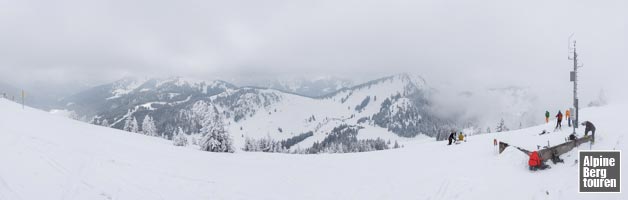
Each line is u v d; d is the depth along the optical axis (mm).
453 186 16203
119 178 17000
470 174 17578
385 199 15711
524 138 23938
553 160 16766
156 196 15203
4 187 13805
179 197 15438
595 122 24203
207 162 24016
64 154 19547
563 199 12984
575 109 21438
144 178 17625
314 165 23891
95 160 19500
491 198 14141
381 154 27312
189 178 18656
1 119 25625
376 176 19891
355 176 20156
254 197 16250
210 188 17203
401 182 18078
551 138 21531
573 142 18047
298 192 17203
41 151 19281
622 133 19031
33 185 14398
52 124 28953
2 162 16438
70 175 16234
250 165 23781
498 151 21297
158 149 27969
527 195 13844
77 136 25875
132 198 14539
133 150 25000
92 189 14906
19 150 18719
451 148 26359
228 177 19641
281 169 22438
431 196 15422
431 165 21047
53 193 13898
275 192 17125
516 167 17297
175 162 22625
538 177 15484
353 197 16250
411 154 25969
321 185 18422
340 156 28047
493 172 17250
